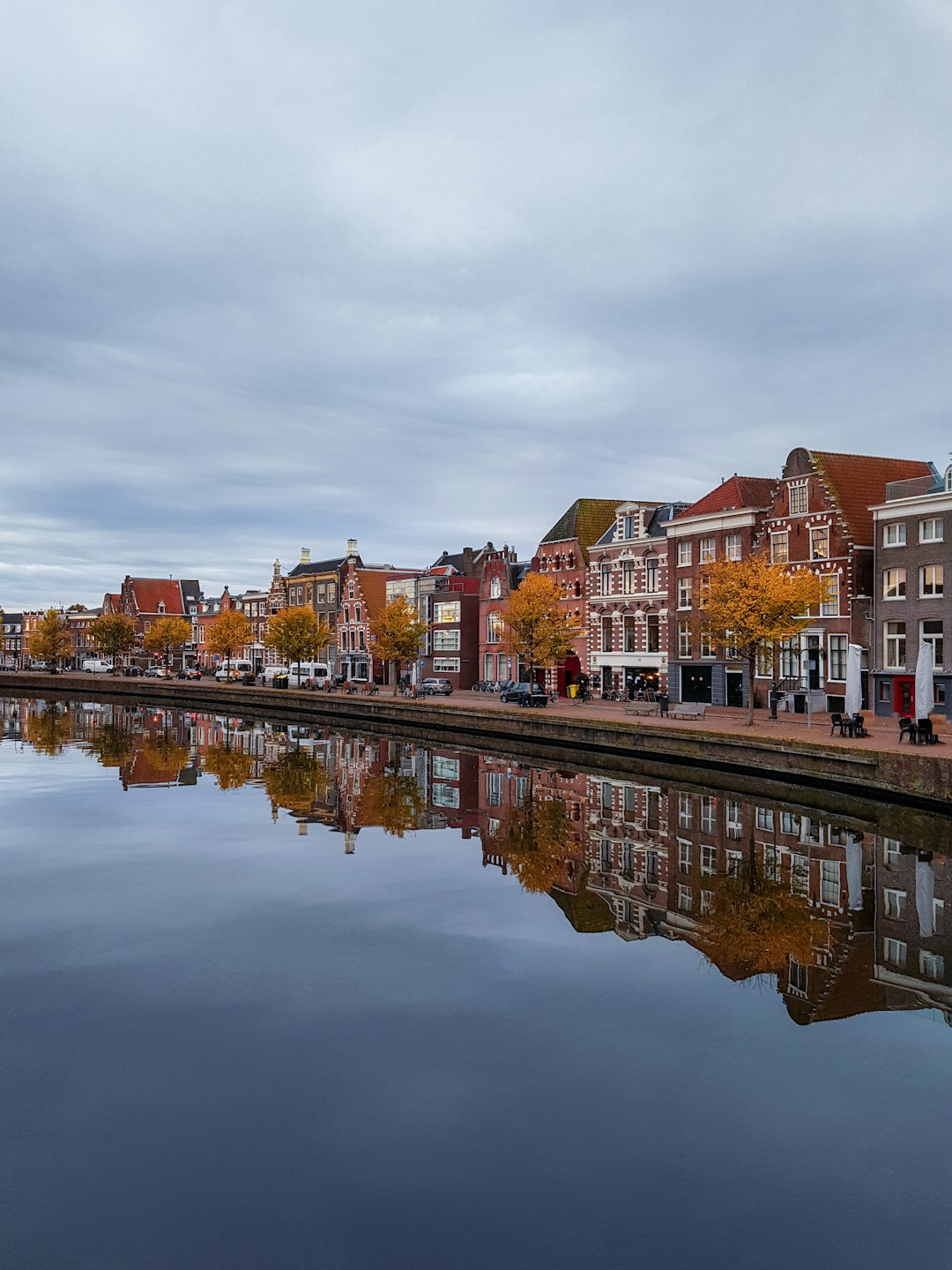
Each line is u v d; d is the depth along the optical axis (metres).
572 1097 10.88
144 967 14.94
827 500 49.91
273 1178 9.34
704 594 45.53
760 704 53.94
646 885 20.03
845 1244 8.37
